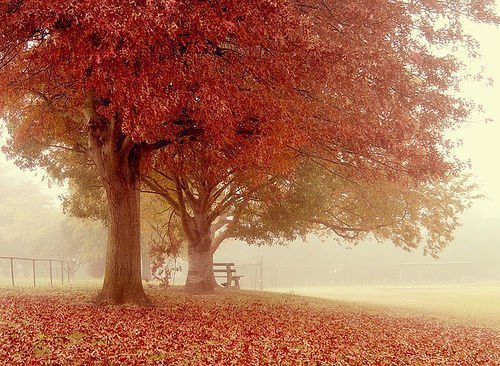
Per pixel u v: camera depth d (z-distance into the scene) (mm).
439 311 23672
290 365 8984
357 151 14109
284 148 14812
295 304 20391
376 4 12695
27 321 10852
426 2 13820
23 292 18953
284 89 12695
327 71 11516
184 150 17641
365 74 12211
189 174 21484
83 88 13133
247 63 11641
